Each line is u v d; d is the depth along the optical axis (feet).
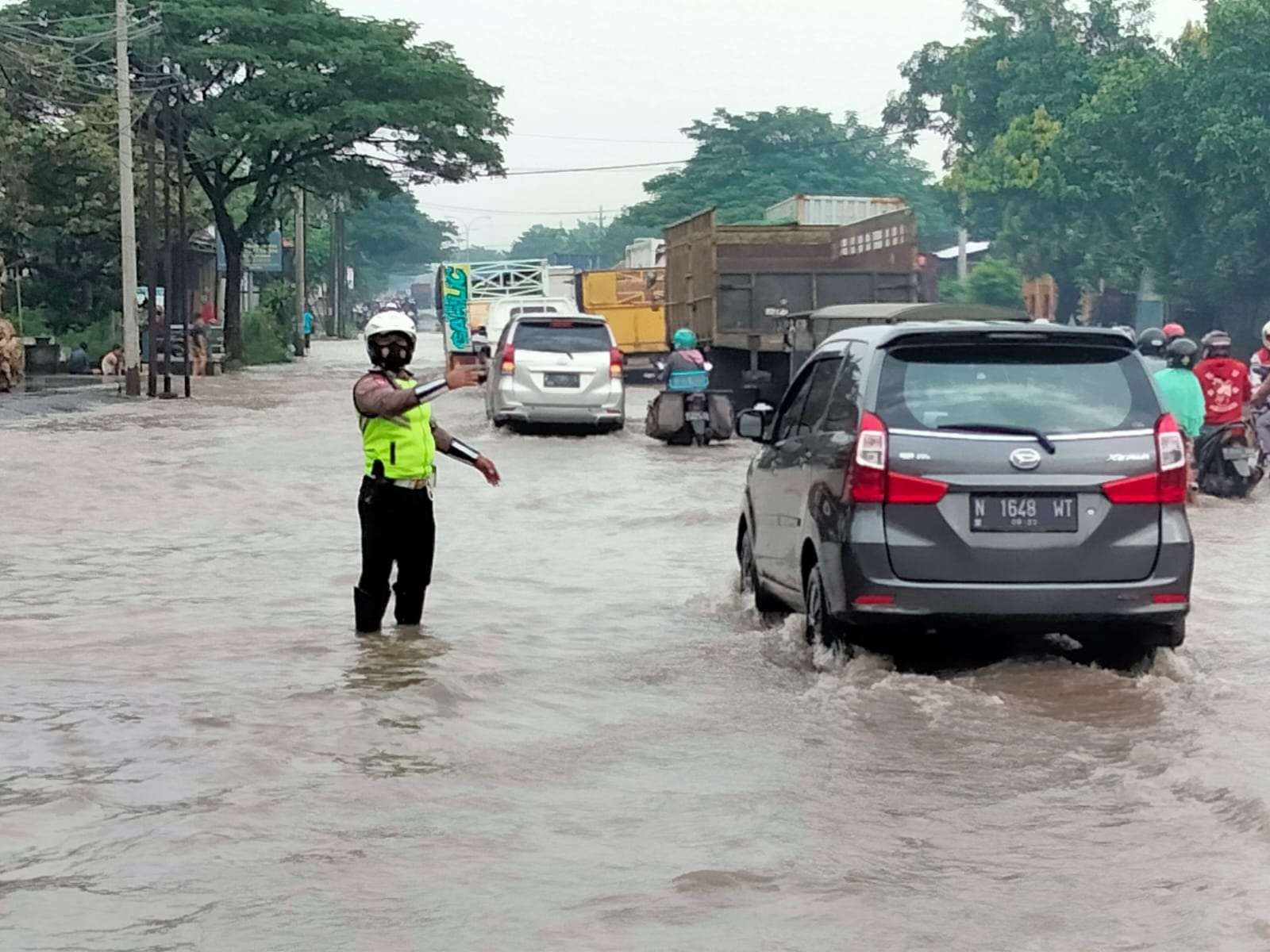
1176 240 139.64
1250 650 27.35
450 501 50.26
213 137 143.74
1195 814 17.57
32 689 24.21
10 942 14.08
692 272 93.20
